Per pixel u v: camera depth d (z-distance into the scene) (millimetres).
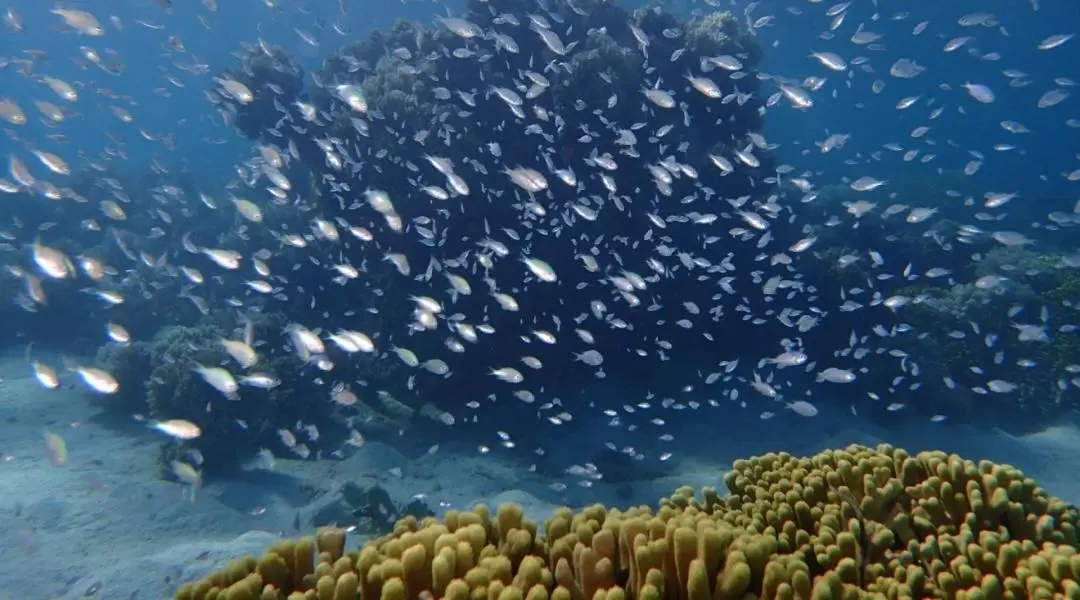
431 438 10734
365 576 2637
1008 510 3502
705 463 9734
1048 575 2809
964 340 12250
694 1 21734
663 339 12195
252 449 9977
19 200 20266
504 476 9398
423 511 8133
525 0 12930
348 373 11945
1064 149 40156
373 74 14312
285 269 14102
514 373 8398
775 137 34438
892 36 40875
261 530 7875
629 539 2783
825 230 15203
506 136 11484
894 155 33125
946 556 3205
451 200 11047
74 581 6496
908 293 13242
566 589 2566
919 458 4086
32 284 7680
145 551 7191
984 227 20906
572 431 10820
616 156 11289
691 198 11398
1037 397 11477
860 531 3330
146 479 9172
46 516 7742
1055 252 18562
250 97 9383
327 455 10297
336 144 11289
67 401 12094
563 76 11445
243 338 11391
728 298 12391
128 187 22109
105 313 15344
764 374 12273
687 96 12906
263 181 19547
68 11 9195
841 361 12188
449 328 10945
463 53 11180
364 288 12750
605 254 11438
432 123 11141
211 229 18922
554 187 11141
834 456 4406
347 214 11961
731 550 2674
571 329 11430
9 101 9398
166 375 10414
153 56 62250
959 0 40406
